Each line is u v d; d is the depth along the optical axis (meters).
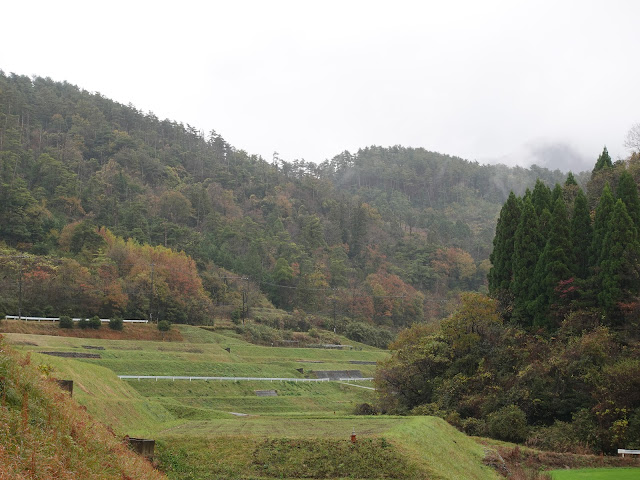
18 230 121.56
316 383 87.31
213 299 129.62
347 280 164.25
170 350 88.44
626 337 52.97
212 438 30.62
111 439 24.20
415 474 27.06
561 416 50.59
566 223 61.28
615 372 47.53
